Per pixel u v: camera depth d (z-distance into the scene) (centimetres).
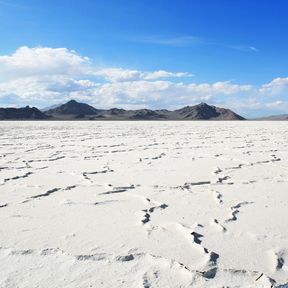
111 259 308
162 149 1173
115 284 266
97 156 987
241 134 2014
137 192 554
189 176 682
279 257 317
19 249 326
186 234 366
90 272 285
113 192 552
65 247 333
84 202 492
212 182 630
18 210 450
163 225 397
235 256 319
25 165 815
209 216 432
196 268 293
